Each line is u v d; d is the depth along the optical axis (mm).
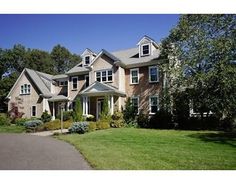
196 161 8375
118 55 28812
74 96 29203
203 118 20812
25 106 32969
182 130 18609
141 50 26172
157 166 7660
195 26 20422
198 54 19812
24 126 24141
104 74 26234
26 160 8367
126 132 16688
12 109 33062
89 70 27125
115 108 24938
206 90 19453
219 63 18203
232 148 10789
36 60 59812
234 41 18500
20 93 33719
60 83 33344
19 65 57969
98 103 26422
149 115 24094
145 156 8961
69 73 29375
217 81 18594
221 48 18312
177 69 20750
